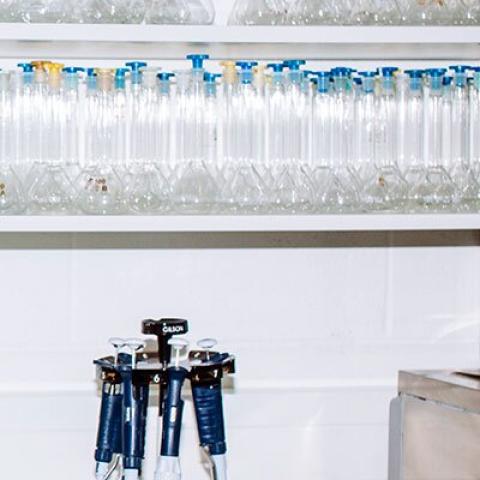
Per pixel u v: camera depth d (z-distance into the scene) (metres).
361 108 1.82
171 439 1.49
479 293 1.94
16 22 1.64
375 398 1.91
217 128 1.81
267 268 1.91
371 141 1.83
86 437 1.85
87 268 1.87
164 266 1.88
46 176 1.69
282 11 1.70
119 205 1.69
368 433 1.91
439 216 1.68
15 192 1.67
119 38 1.62
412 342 1.94
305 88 1.82
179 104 1.79
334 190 1.73
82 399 1.85
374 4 1.72
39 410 1.84
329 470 1.90
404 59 1.92
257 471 1.88
